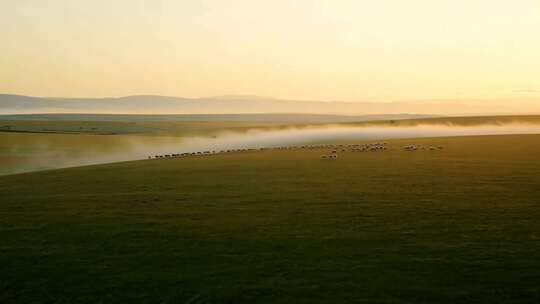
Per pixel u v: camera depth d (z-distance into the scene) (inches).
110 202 1207.6
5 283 684.7
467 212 987.9
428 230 866.8
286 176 1558.8
